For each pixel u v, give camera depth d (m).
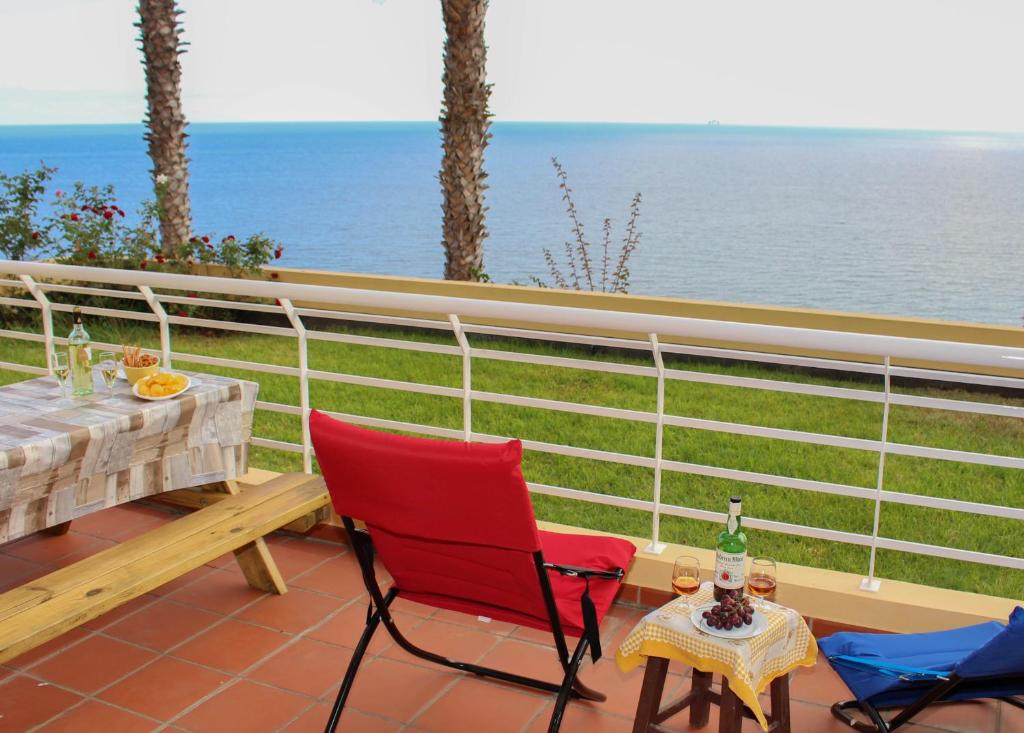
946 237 40.97
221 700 2.80
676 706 2.49
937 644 2.44
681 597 2.40
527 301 9.26
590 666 3.01
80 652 3.07
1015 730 2.65
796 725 2.68
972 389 8.47
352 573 3.67
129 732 2.64
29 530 2.75
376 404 7.67
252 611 3.36
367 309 10.10
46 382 3.43
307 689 2.86
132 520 4.12
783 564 3.29
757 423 7.31
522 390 8.26
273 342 10.09
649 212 49.34
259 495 3.35
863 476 6.01
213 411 3.30
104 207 10.52
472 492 2.16
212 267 10.57
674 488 5.66
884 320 8.05
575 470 6.00
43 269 4.11
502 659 3.05
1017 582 4.33
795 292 28.06
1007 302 27.09
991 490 5.83
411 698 2.82
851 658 2.33
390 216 50.31
